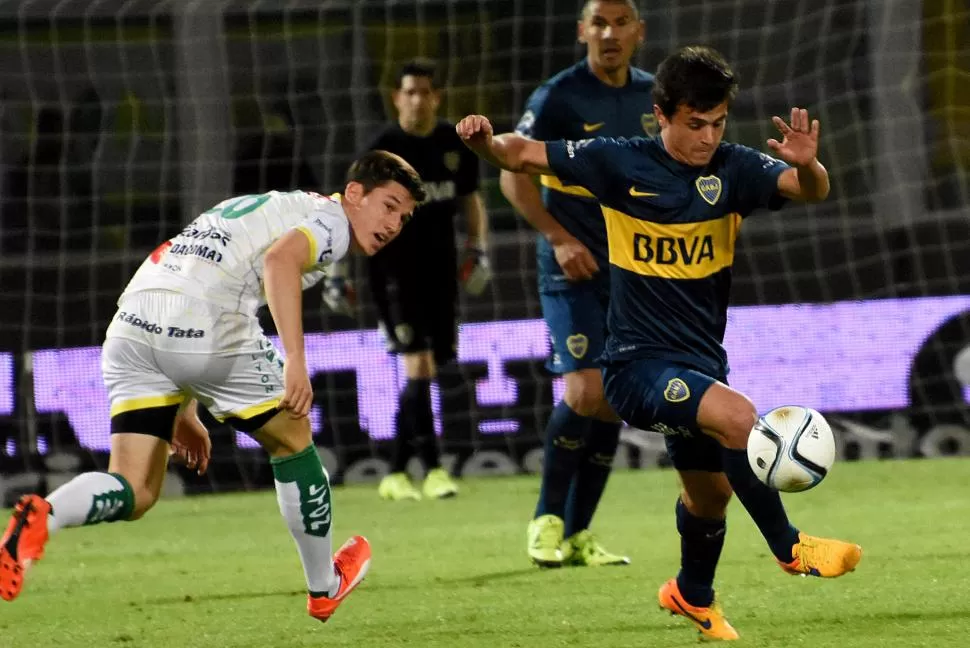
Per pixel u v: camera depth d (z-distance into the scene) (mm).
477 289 29578
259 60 39250
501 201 37062
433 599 17031
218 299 13484
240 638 14852
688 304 13812
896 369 32438
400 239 28984
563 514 19562
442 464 32875
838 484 28266
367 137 38625
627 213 13867
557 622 15156
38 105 37906
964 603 15242
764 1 39500
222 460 32938
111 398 13781
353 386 32781
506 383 32938
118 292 32781
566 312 19297
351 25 39375
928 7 37656
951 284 32375
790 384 32531
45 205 37125
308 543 13898
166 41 38500
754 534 21750
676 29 39906
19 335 32312
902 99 37844
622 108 19906
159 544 23875
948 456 32125
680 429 13211
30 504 12234
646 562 19562
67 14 38531
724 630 13883
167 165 38156
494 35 39781
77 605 17531
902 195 37219
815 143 12836
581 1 39844
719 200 13719
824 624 14430
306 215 13789
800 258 32750
